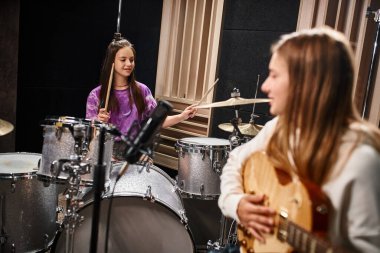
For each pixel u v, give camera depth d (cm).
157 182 256
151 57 504
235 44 432
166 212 238
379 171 109
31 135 451
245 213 134
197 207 343
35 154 309
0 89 411
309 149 117
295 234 118
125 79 339
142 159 251
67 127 222
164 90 504
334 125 116
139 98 339
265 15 407
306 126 119
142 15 493
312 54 118
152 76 507
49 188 279
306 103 119
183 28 487
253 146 152
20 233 268
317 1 379
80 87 475
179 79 489
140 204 237
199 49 469
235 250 167
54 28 445
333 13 378
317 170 116
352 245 111
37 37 437
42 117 454
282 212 125
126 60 330
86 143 213
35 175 262
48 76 451
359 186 109
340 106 117
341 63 117
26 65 436
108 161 231
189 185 306
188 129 492
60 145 225
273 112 130
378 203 109
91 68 479
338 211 113
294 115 122
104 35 480
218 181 306
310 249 112
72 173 203
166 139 509
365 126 116
